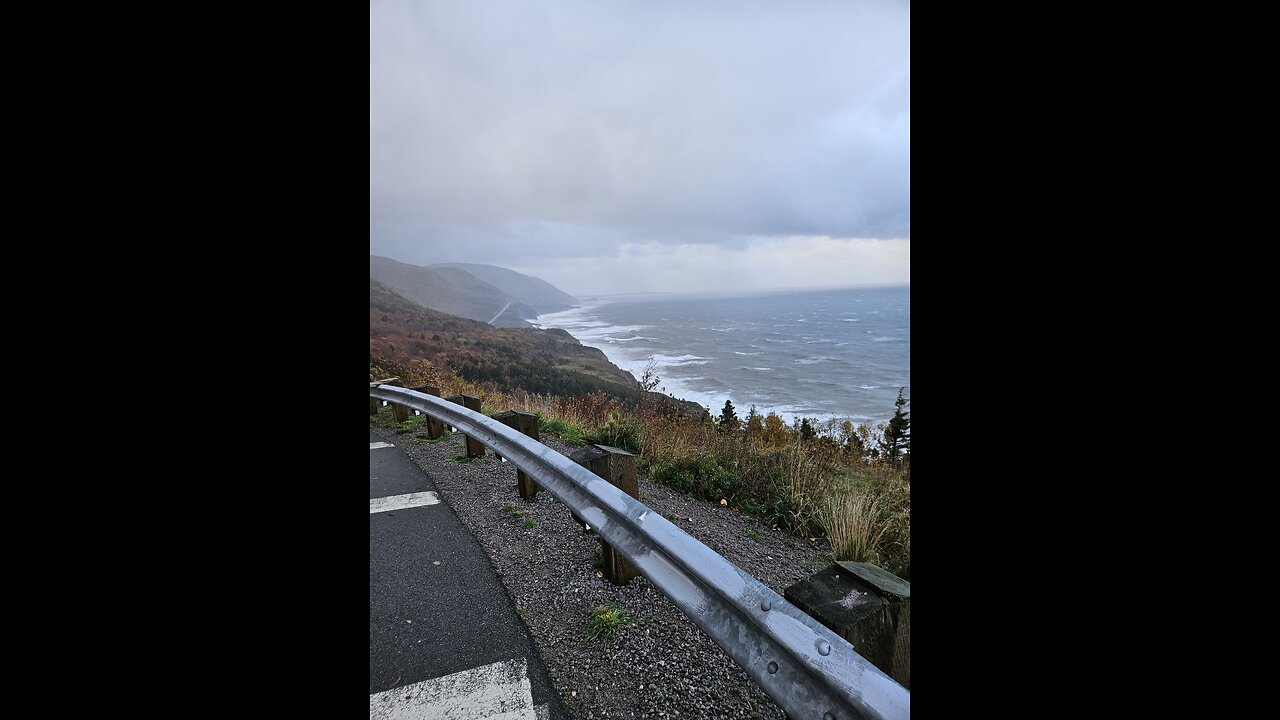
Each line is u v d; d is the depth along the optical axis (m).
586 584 2.94
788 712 1.47
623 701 2.07
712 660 2.31
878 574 1.86
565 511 4.07
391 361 14.00
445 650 2.40
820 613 1.67
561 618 2.63
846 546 3.66
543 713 2.01
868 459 9.69
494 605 2.76
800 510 4.51
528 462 3.72
